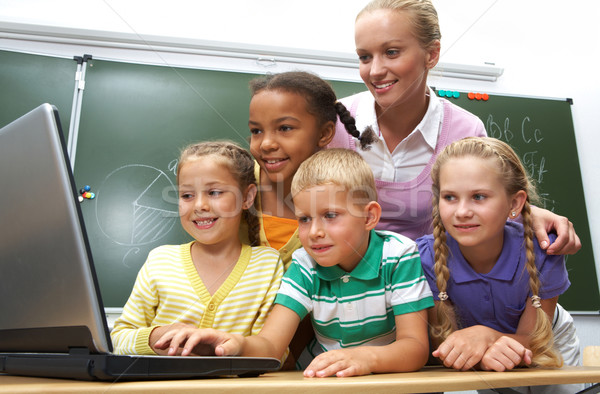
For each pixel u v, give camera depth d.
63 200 0.42
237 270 0.86
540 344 0.77
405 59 0.94
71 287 0.43
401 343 0.67
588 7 2.09
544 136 2.05
